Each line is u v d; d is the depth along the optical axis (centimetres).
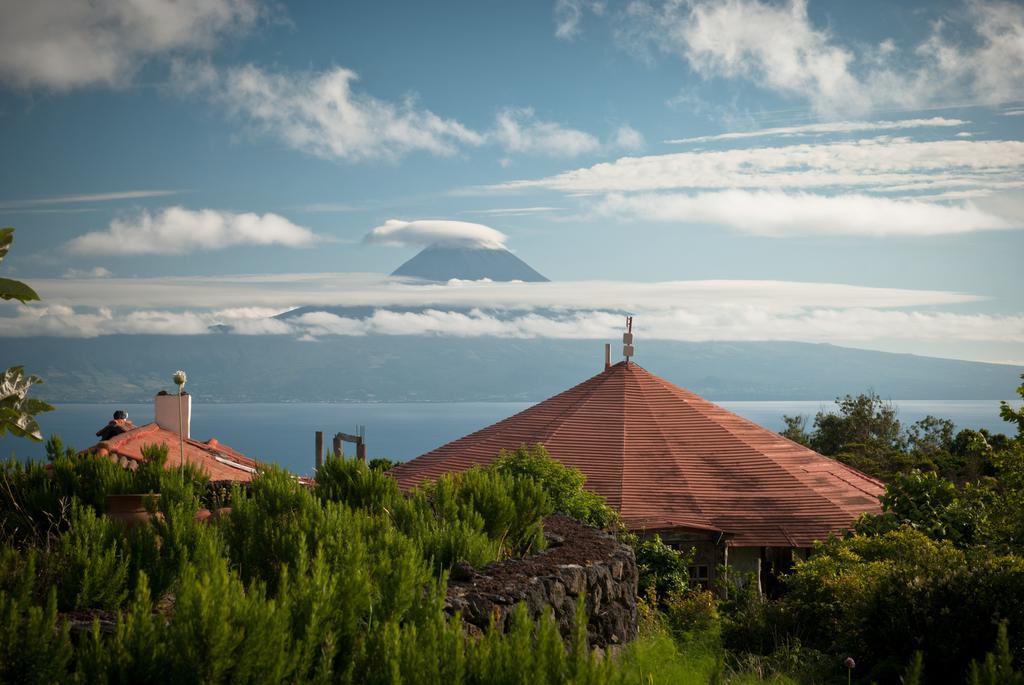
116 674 481
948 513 2030
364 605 599
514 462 2070
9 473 1009
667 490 2930
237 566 778
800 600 1445
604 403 3481
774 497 2928
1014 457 1709
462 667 524
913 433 6869
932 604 1086
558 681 529
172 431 2288
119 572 683
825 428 7325
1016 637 1034
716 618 1489
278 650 502
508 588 834
